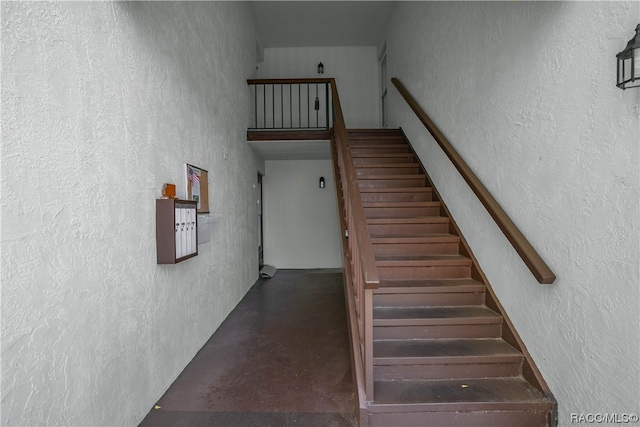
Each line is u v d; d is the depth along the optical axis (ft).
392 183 12.09
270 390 6.83
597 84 4.44
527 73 5.92
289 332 10.01
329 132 14.98
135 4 5.59
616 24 4.15
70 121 4.10
